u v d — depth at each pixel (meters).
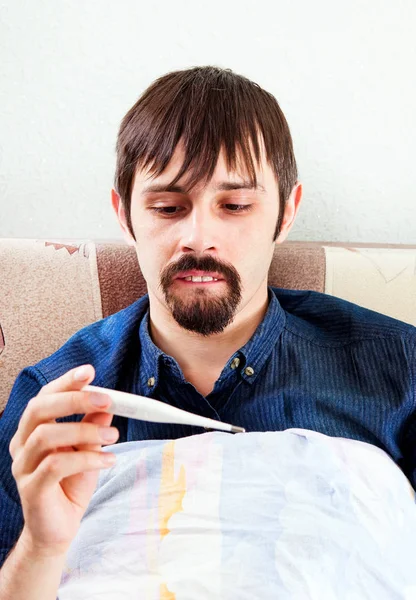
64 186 1.11
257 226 0.70
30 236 1.14
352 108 1.05
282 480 0.66
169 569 0.61
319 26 1.03
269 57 1.04
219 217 0.69
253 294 0.73
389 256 0.97
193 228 0.68
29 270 0.96
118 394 0.52
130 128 0.73
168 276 0.70
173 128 0.69
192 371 0.79
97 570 0.63
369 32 1.02
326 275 0.96
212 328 0.70
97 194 1.11
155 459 0.68
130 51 1.06
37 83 1.08
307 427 0.77
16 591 0.58
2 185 1.12
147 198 0.70
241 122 0.69
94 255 0.97
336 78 1.04
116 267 0.97
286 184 0.76
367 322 0.82
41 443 0.51
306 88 1.05
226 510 0.64
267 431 0.77
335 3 1.02
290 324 0.82
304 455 0.68
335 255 0.97
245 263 0.70
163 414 0.51
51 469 0.51
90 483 0.56
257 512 0.64
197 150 0.68
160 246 0.70
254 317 0.77
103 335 0.86
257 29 1.03
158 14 1.04
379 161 1.07
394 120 1.05
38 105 1.08
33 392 0.82
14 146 1.10
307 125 1.06
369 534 0.64
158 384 0.79
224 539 0.62
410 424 0.78
